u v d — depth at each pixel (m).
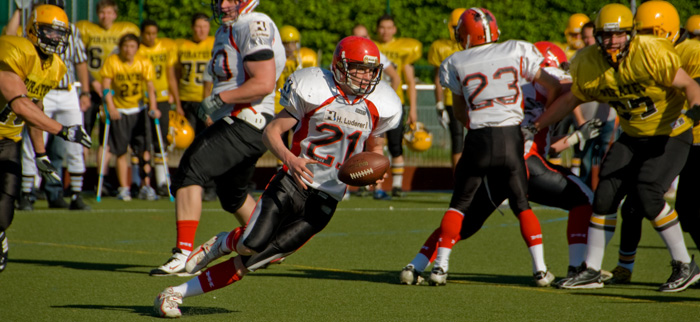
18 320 16.05
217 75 21.56
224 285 16.56
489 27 20.41
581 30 33.47
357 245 27.77
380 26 42.03
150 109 40.41
